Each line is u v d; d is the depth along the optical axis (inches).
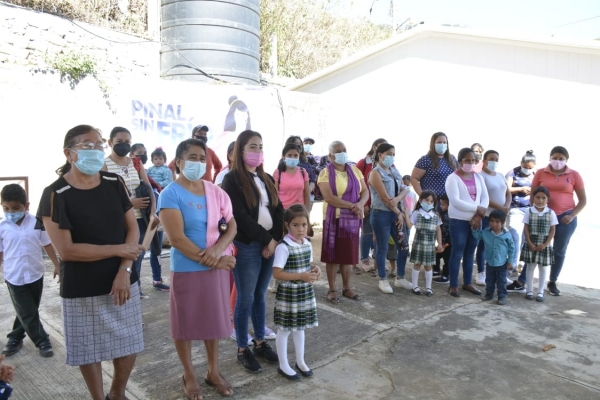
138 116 294.5
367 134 424.5
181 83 312.5
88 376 107.7
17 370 138.0
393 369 144.9
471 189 215.5
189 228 119.6
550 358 154.5
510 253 206.7
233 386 131.6
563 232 218.8
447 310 198.4
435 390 133.0
